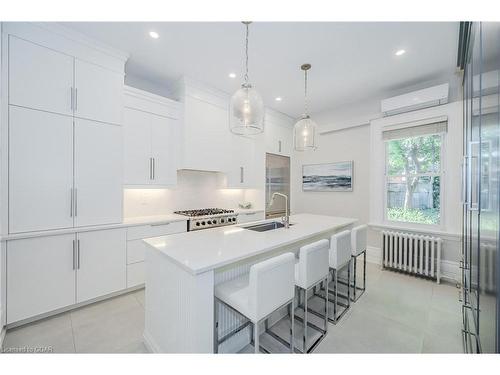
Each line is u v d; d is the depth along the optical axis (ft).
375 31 7.02
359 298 8.45
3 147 6.15
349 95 12.09
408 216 11.35
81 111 7.47
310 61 8.79
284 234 6.81
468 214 5.84
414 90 10.92
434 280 10.03
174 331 4.77
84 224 7.55
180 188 12.11
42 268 6.75
